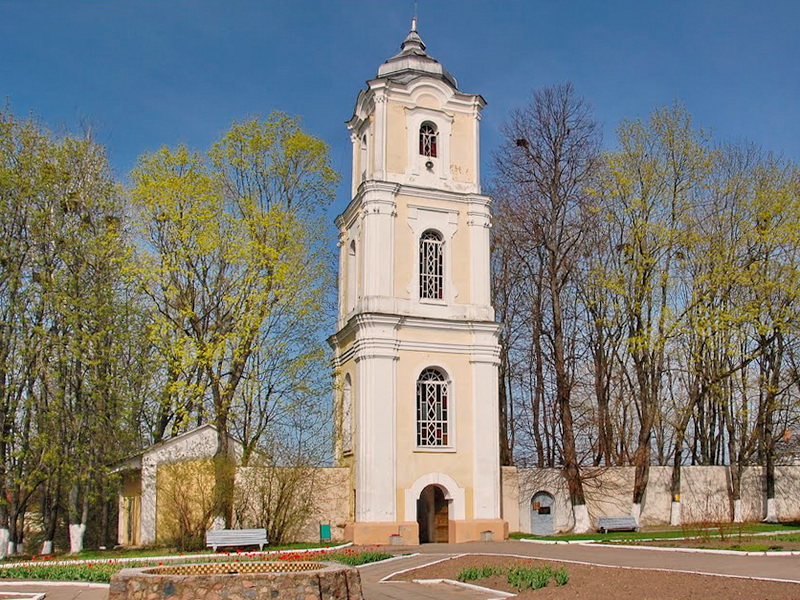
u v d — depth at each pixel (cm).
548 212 3812
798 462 4344
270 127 3481
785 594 1507
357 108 3675
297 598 1460
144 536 3259
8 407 2906
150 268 3197
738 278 3475
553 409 4209
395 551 2719
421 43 3706
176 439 3378
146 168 3366
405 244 3334
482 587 1828
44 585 1980
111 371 3200
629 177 3616
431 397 3269
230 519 2981
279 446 3156
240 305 3231
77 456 3005
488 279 3425
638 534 3145
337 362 3538
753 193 3725
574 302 4300
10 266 2980
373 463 3072
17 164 3103
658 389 3741
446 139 3497
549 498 3616
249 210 3334
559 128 3853
